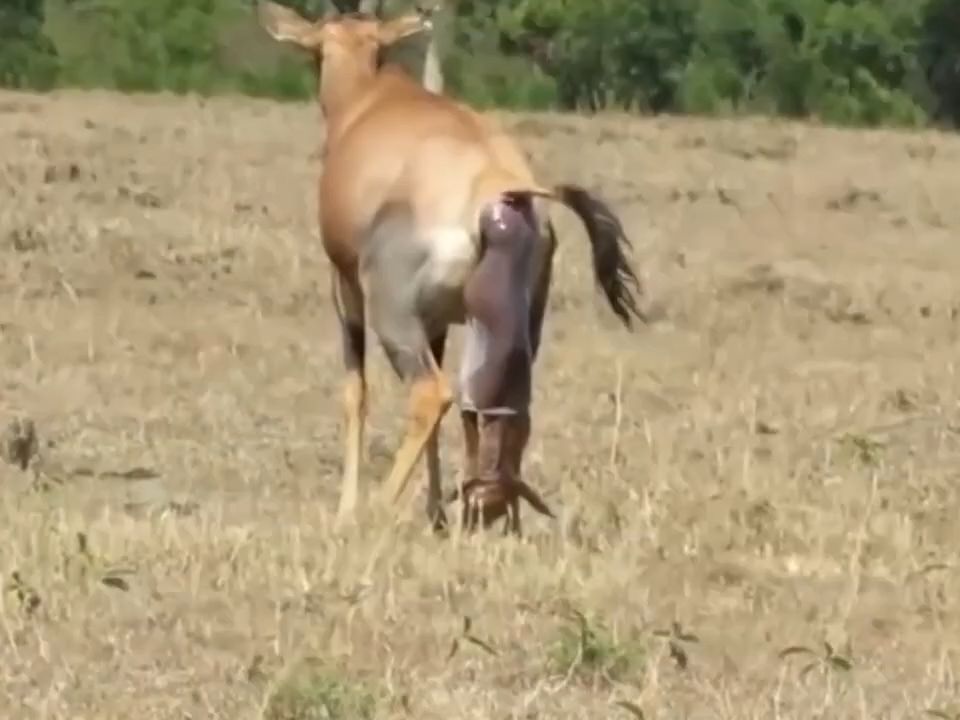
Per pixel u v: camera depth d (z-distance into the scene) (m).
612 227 24.31
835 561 23.56
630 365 36.09
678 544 23.92
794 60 87.38
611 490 26.66
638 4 87.38
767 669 19.52
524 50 88.31
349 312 25.36
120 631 19.83
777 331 39.94
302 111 69.88
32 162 53.56
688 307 41.25
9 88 79.62
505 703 18.31
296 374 34.84
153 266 42.62
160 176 53.50
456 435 30.67
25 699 17.98
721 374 35.78
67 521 23.61
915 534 24.89
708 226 51.03
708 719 18.17
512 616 20.61
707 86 86.12
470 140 24.12
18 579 20.61
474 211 23.58
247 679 18.62
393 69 25.89
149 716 17.69
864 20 89.19
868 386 35.38
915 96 90.25
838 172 60.31
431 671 19.00
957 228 52.91
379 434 30.55
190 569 21.73
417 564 22.30
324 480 27.73
